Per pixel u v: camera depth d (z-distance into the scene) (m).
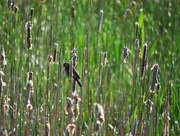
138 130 12.82
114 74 18.06
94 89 14.63
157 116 13.52
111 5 22.12
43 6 20.66
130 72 17.48
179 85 15.41
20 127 13.16
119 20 21.14
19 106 13.05
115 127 13.62
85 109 14.53
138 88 14.70
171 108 14.73
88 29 13.44
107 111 13.59
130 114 13.22
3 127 11.16
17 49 16.16
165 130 12.25
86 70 13.40
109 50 17.78
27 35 11.54
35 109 12.98
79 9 20.98
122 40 18.88
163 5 19.30
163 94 14.87
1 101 12.22
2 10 16.75
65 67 11.62
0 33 14.41
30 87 10.13
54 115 12.19
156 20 19.34
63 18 17.89
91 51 17.05
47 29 18.52
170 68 15.64
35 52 13.89
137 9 20.47
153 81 11.31
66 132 11.59
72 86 11.29
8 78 14.02
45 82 15.13
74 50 11.88
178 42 17.59
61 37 16.59
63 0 20.30
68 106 10.09
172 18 18.66
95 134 9.78
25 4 13.86
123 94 15.73
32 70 14.80
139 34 13.67
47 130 10.50
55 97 12.24
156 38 18.08
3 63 10.82
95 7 21.89
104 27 19.92
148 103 11.66
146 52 11.76
